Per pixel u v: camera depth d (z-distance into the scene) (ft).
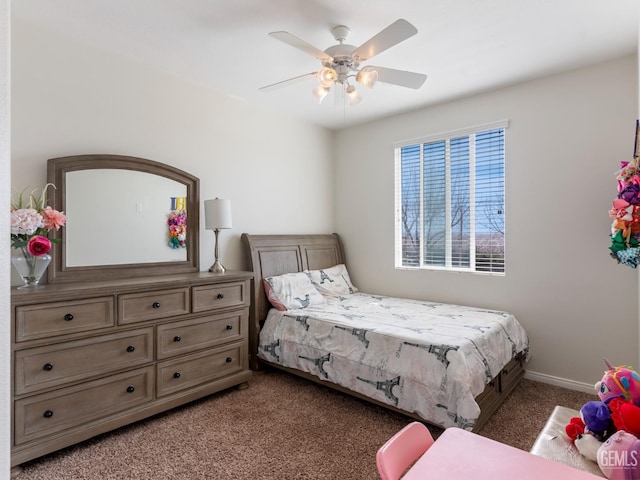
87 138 8.11
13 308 5.83
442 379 6.96
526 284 10.05
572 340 9.35
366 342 8.32
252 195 11.74
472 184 11.17
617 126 8.65
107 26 7.36
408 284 12.59
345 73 7.22
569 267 9.37
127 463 6.22
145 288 7.47
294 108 12.17
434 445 3.45
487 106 10.66
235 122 11.19
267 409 8.26
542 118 9.70
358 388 8.23
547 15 6.89
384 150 13.21
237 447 6.73
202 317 8.54
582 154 9.12
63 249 7.64
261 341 10.58
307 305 11.09
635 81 8.39
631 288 8.54
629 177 4.67
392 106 11.86
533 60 8.71
